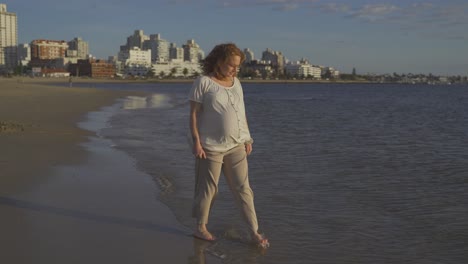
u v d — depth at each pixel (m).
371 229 4.54
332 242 4.20
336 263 3.74
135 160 8.00
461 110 25.03
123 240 4.13
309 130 13.34
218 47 4.09
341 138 11.40
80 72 187.75
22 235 4.14
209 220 4.81
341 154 8.88
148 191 5.85
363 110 24.33
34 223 4.48
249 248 4.05
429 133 12.73
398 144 10.32
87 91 47.06
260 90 86.81
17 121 14.07
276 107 26.86
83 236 4.18
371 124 15.58
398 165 7.71
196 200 4.27
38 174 6.56
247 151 4.35
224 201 5.51
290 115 19.75
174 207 5.20
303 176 6.87
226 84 4.14
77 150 8.87
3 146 8.98
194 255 3.86
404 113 22.09
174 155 8.62
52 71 184.00
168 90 70.44
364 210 5.16
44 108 21.06
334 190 6.01
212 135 4.12
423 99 44.53
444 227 4.58
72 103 25.95
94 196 5.54
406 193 5.86
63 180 6.28
